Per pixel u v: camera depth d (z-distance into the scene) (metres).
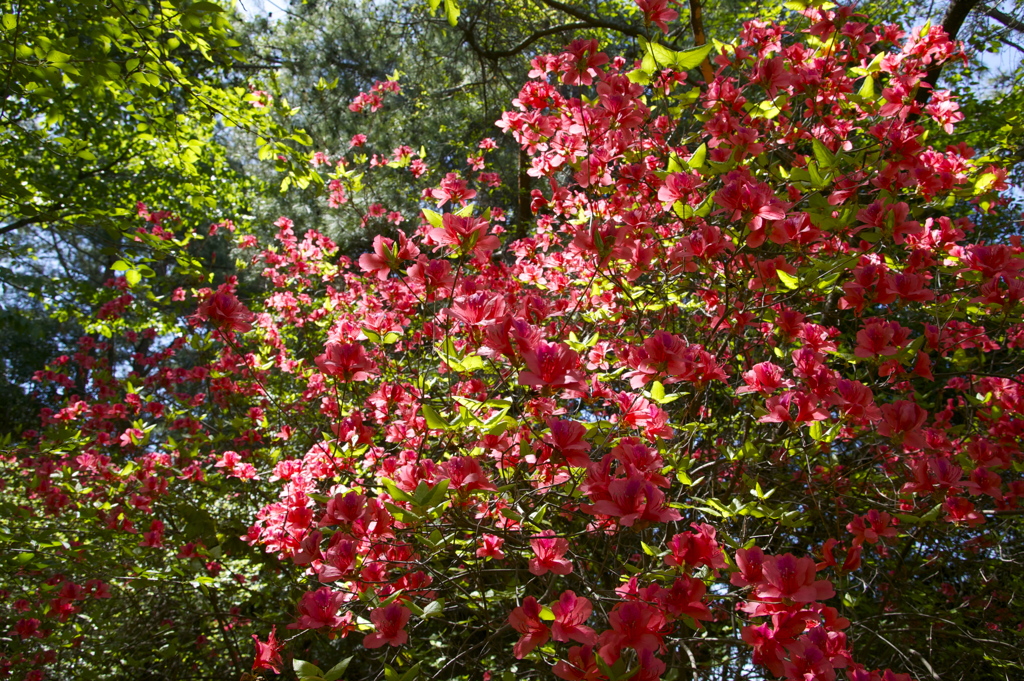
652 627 1.52
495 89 8.52
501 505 1.99
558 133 2.56
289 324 5.66
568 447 1.59
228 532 4.01
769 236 2.09
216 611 3.84
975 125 4.84
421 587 2.24
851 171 2.73
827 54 2.88
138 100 4.16
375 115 7.93
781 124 3.17
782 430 2.50
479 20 7.85
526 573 2.72
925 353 2.20
